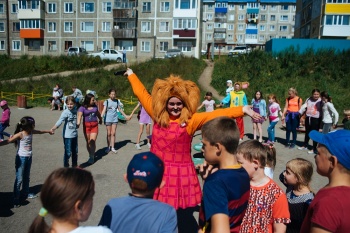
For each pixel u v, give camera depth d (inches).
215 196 73.0
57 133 421.7
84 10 1843.0
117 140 386.3
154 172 77.0
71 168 66.3
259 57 1026.7
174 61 1188.5
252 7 3036.4
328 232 61.1
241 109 130.5
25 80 989.8
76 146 258.5
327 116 318.0
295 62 952.9
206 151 84.6
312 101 333.7
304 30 1833.2
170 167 132.0
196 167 140.7
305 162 113.0
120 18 1804.9
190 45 1804.9
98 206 187.0
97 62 1274.6
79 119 267.1
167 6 1780.3
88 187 64.3
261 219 96.6
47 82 946.7
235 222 77.5
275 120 358.0
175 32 1786.4
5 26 1939.0
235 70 994.7
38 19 1866.4
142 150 334.6
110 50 1497.3
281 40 1118.4
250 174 100.7
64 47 1892.2
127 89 888.9
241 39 3075.8
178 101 131.2
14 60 1285.7
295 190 115.0
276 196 96.8
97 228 64.8
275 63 964.6
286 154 329.1
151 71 1066.7
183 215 176.1
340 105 699.4
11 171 251.3
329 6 1424.7
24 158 185.2
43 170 255.9
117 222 74.1
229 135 81.4
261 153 99.7
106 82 940.6
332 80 853.8
